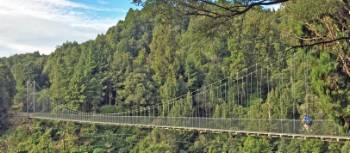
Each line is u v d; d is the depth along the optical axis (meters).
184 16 10.79
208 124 47.84
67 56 111.81
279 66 56.53
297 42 22.12
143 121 60.59
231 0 10.69
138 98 82.50
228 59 69.06
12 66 136.38
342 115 23.09
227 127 45.19
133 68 89.81
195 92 72.94
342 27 18.33
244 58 63.91
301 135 35.06
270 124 39.72
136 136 71.94
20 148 75.31
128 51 99.75
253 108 56.50
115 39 106.25
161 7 10.66
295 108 50.09
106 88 91.69
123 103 86.44
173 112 69.12
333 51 21.89
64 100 94.06
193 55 77.00
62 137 76.12
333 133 32.31
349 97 22.84
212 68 71.75
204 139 60.75
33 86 108.44
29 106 100.94
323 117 41.41
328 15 16.42
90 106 90.44
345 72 22.30
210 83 70.69
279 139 50.25
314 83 23.67
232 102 62.84
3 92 88.00
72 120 75.44
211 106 66.94
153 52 85.62
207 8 10.89
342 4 13.12
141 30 105.31
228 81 65.44
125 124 62.56
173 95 75.00
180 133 63.62
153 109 74.69
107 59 96.88
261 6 11.25
